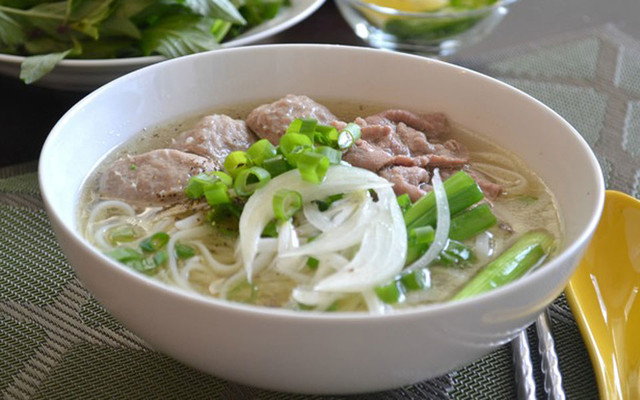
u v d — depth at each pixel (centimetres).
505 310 31
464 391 36
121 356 37
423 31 56
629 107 53
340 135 40
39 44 52
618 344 38
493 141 43
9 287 39
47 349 37
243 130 43
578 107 53
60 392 35
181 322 30
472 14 55
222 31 54
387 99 45
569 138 39
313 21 60
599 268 40
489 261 37
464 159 42
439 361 32
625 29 61
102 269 31
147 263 36
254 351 30
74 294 39
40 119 51
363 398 35
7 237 42
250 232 36
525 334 37
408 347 30
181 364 36
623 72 56
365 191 37
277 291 35
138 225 39
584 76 56
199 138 42
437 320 30
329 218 36
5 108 51
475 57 57
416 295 35
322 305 33
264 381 32
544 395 35
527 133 42
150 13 53
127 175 40
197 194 37
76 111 39
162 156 40
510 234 39
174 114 44
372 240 35
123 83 41
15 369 36
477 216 38
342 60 45
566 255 32
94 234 38
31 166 47
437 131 44
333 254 35
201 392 35
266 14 55
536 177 41
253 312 29
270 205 36
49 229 43
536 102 41
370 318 29
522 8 64
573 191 38
